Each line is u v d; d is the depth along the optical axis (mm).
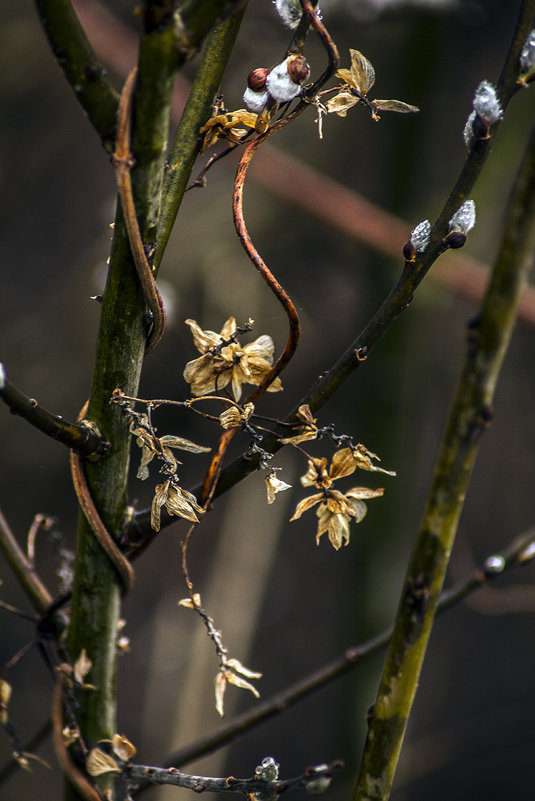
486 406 1116
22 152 3826
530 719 3398
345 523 1180
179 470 3908
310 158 3299
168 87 1132
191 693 3344
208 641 3426
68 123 3805
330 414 3592
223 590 3492
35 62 3547
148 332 1179
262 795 1163
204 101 1181
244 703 4824
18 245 3939
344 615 2924
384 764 1148
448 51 2875
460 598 1293
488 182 2795
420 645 1140
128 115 1137
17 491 4078
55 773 4324
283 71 1161
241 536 3572
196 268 3453
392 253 2002
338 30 2590
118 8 2582
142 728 4578
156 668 4258
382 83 2971
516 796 4535
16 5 3467
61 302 3805
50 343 3758
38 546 4188
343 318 3572
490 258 2891
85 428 1184
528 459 4633
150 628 4770
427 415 3916
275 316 3512
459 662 5117
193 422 3717
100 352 1179
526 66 1160
